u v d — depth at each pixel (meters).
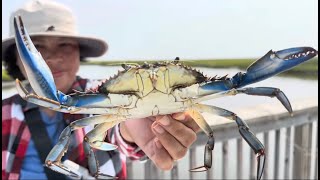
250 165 0.72
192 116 0.44
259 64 0.38
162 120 0.43
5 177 0.60
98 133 0.43
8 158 0.60
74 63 0.64
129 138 0.54
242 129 0.41
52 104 0.37
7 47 0.64
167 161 0.46
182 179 0.75
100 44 0.67
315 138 0.77
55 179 0.59
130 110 0.38
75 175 0.42
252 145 0.41
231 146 0.78
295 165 0.76
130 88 0.37
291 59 0.37
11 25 0.64
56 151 0.41
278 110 0.69
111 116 0.40
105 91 0.38
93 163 0.44
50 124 0.61
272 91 0.39
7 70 0.65
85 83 0.65
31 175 0.60
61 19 0.63
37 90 0.37
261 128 0.67
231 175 0.73
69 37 0.63
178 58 0.40
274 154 0.74
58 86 0.63
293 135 0.75
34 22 0.62
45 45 0.62
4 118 0.61
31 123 0.61
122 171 0.61
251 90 0.39
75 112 0.38
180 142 0.44
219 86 0.38
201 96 0.38
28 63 0.36
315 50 0.37
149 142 0.49
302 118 0.73
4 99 0.63
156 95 0.37
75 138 0.59
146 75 0.36
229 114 0.41
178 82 0.37
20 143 0.60
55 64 0.62
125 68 0.37
